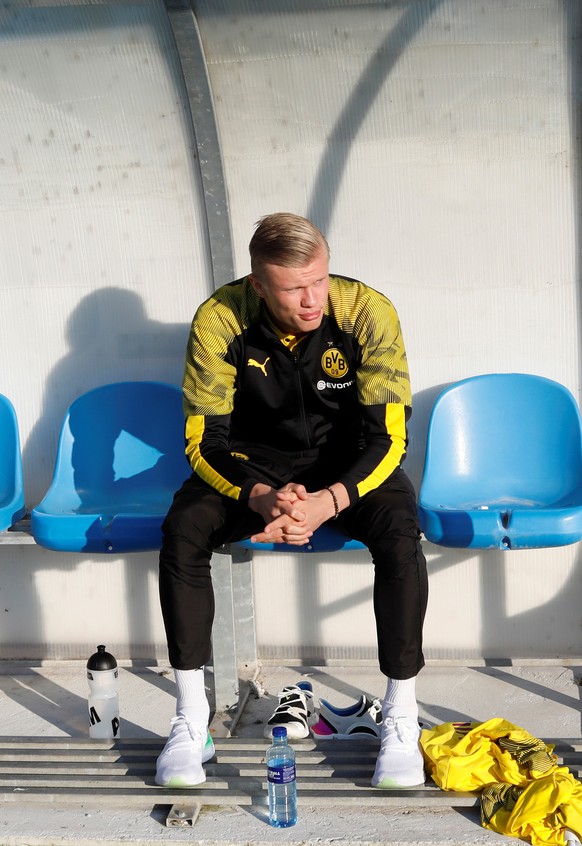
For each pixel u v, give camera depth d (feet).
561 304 10.99
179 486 11.31
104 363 11.75
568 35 10.21
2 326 11.79
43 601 11.98
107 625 11.94
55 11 10.27
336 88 10.65
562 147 10.66
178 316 11.55
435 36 10.26
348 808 8.30
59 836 8.07
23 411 11.93
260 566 11.64
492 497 10.76
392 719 8.45
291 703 9.57
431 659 11.54
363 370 9.06
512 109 10.59
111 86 10.73
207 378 9.16
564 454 10.69
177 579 8.50
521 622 11.38
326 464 9.49
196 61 10.33
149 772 8.78
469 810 8.23
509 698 10.40
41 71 10.68
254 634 11.34
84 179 11.26
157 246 11.39
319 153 10.96
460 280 11.09
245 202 11.19
